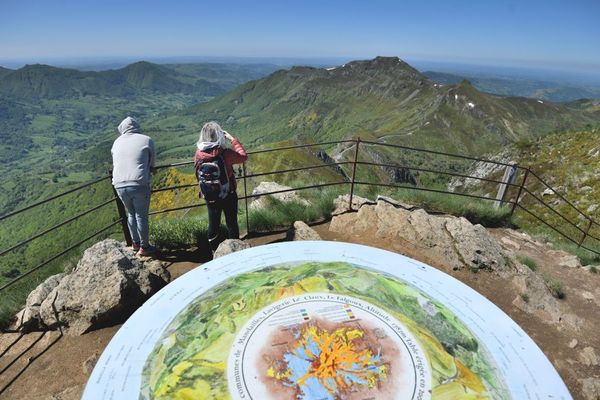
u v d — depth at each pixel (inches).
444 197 292.8
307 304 115.6
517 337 107.7
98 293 145.8
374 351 97.5
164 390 86.7
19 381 124.0
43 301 151.8
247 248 163.2
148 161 182.7
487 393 87.8
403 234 204.7
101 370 93.1
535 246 245.0
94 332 143.9
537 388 91.3
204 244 213.0
